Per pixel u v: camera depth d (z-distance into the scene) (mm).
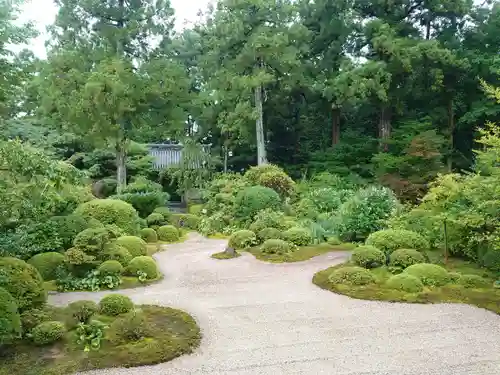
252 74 21531
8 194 6023
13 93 6582
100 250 8656
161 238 13195
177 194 22422
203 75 24359
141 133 21641
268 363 5070
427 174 16875
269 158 26203
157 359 5059
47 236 8961
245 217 14195
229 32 20875
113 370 4832
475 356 5188
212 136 26938
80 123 17344
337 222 12445
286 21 21328
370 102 22391
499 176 7801
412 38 21938
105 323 5930
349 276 8141
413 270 8055
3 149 5859
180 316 6449
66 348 5277
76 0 19484
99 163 21109
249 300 7438
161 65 19328
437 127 22578
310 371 4863
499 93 8211
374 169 20109
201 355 5285
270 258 10320
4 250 6844
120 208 11820
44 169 6172
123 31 19312
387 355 5246
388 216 11656
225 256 10680
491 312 6594
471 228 8930
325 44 23266
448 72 21297
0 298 4984
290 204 15383
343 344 5582
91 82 16516
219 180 17766
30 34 6055
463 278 7863
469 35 22844
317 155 23047
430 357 5176
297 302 7281
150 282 8516
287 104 25156
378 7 22625
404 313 6641
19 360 4969
